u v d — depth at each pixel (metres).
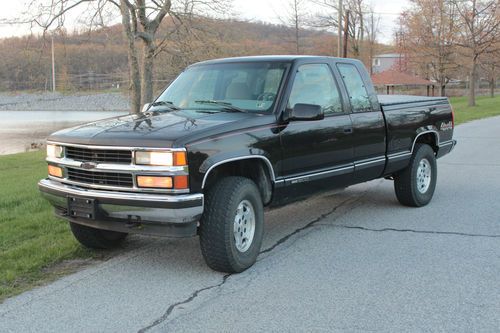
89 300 4.53
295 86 5.78
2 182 10.86
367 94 6.86
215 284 4.86
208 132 4.80
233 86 5.89
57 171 5.23
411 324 4.00
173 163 4.54
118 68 38.81
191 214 4.62
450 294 4.55
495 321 4.04
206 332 3.92
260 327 3.98
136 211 4.66
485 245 5.92
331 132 6.09
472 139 17.30
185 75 6.51
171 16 19.66
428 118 7.88
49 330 3.99
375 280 4.90
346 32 38.94
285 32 40.81
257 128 5.23
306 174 5.83
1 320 4.16
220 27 20.81
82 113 68.88
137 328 4.00
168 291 4.71
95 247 5.84
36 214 7.25
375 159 6.86
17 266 5.22
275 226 6.90
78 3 18.42
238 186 4.98
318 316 4.15
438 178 10.22
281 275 5.07
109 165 4.75
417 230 6.58
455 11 41.44
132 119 5.45
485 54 41.47
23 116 65.00
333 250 5.82
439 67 45.72
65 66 41.88
